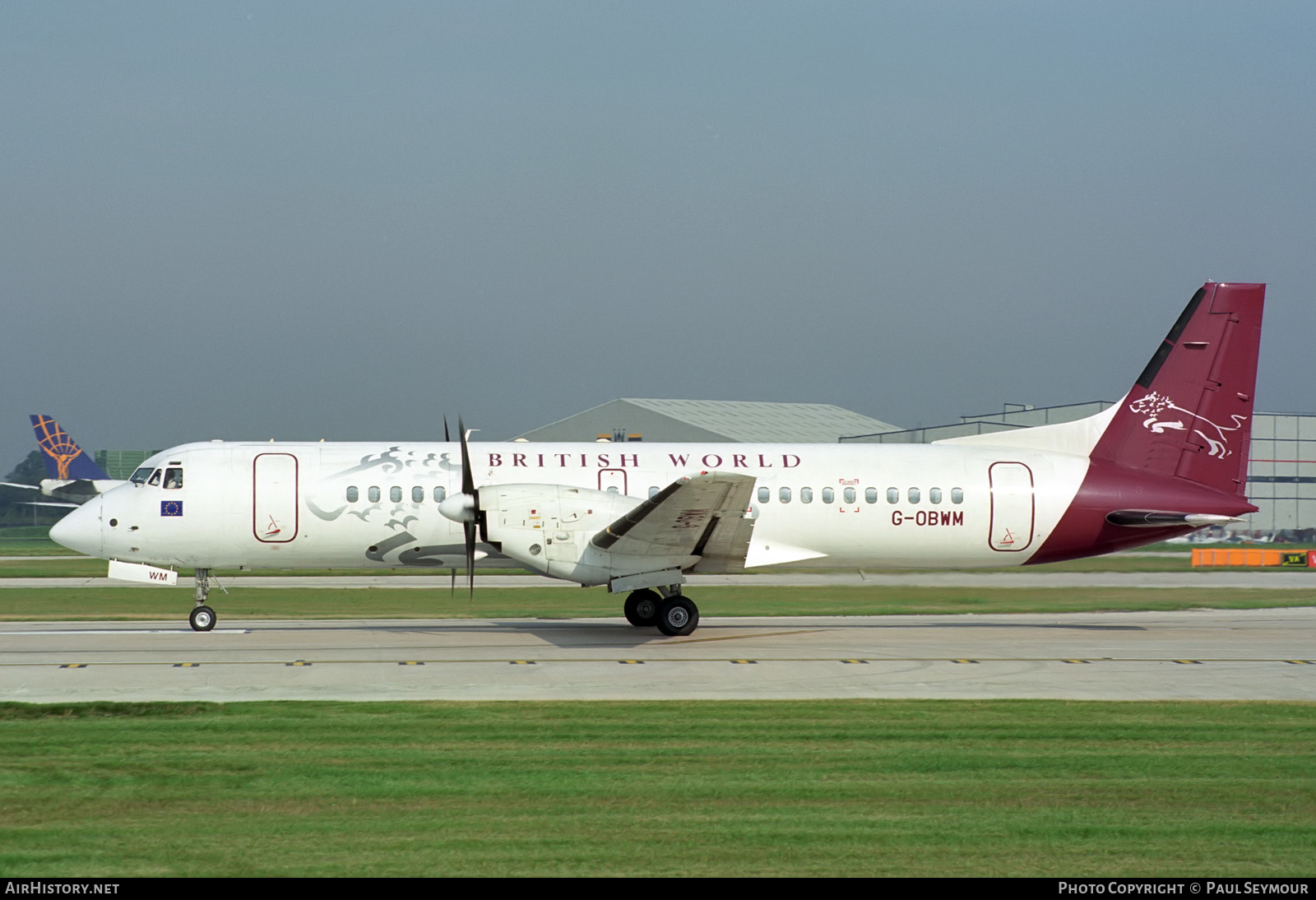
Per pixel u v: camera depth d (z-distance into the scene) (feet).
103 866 77.77
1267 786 100.42
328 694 138.31
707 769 104.53
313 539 207.72
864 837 85.61
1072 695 142.41
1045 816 91.30
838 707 133.28
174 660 165.89
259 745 112.06
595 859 80.12
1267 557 488.85
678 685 146.30
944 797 96.27
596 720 124.77
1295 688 149.07
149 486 207.41
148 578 214.90
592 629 213.46
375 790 96.89
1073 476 225.76
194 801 93.15
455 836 84.99
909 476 221.46
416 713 127.13
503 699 135.64
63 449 576.20
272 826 86.94
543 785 98.84
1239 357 230.68
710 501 182.50
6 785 97.35
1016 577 408.87
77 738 114.52
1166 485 228.02
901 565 227.61
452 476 210.79
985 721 125.90
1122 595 329.52
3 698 133.39
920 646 190.90
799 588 343.46
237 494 205.98
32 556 578.25
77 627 217.97
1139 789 99.25
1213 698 141.49
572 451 217.56
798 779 101.55
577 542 193.88
